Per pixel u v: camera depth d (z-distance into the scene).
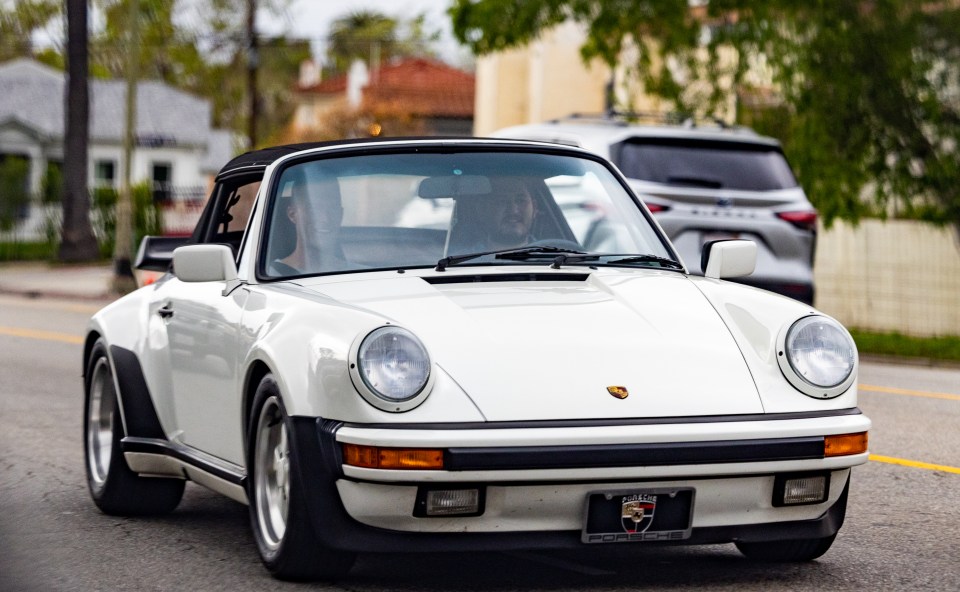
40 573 5.67
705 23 22.00
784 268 13.16
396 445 4.64
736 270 6.20
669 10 21.59
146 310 6.87
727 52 26.14
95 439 7.28
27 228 46.34
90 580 5.52
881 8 19.19
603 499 4.80
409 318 5.09
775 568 5.62
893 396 12.30
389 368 4.73
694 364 5.05
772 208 13.19
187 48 62.00
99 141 57.94
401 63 67.69
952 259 21.45
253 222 6.05
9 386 12.73
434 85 64.38
